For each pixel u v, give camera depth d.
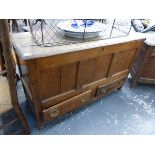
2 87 0.89
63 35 0.98
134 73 1.63
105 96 1.56
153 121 1.33
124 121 1.31
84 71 1.04
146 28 1.53
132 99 1.55
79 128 1.21
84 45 0.88
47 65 0.80
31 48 0.78
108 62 1.16
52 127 1.20
